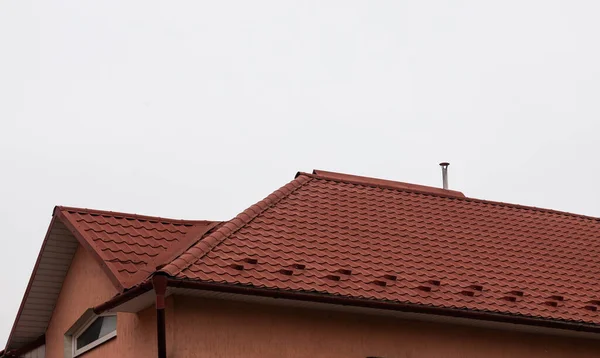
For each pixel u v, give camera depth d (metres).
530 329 14.07
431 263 14.49
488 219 17.36
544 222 18.06
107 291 14.02
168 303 12.00
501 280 14.59
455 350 13.67
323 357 12.71
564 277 15.50
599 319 14.30
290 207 15.19
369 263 13.80
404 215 16.33
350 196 16.50
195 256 12.25
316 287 12.42
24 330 16.33
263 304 12.52
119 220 14.55
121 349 13.32
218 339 12.10
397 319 13.39
